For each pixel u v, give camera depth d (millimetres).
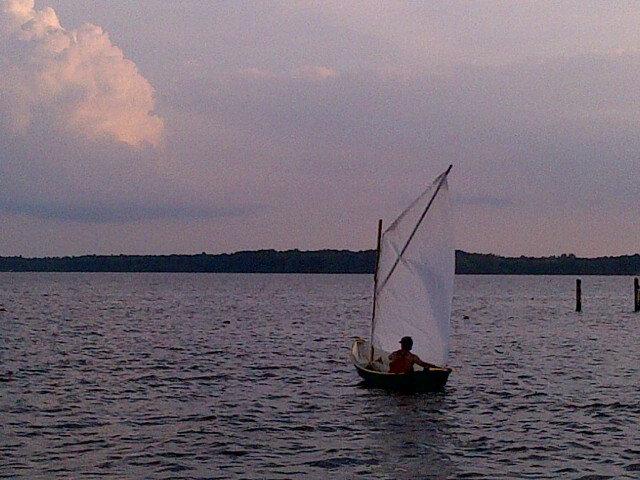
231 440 19391
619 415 22438
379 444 19109
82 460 17422
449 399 25031
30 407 23422
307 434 20125
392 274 26797
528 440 19438
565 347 43188
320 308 85750
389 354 27375
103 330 53500
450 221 25453
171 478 16203
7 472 16422
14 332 51281
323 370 32438
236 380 29422
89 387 27469
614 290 154625
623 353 39906
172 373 31344
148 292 130750
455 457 17922
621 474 16547
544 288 169375
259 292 135125
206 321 63781
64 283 185750
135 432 20125
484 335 51594
